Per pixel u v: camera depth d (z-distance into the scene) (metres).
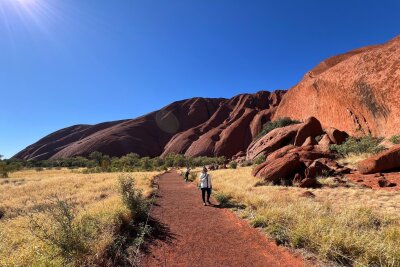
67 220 5.75
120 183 10.01
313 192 13.44
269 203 10.29
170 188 19.30
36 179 32.53
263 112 119.12
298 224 7.27
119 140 140.62
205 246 6.94
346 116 46.69
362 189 13.70
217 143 112.31
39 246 5.46
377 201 10.99
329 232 6.56
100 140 140.50
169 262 6.01
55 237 5.43
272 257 6.14
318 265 5.57
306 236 6.60
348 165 21.11
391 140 27.55
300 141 41.91
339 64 51.44
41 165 101.56
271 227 7.75
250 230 8.06
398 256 5.31
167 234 7.95
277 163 18.62
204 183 12.28
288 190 14.27
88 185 21.84
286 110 80.25
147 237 7.60
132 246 6.74
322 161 20.69
